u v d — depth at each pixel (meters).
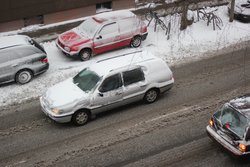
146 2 22.20
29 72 15.34
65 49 16.80
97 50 17.33
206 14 20.70
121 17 17.78
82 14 21.38
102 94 12.72
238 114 10.75
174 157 11.23
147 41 19.08
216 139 10.99
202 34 19.92
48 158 11.24
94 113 12.91
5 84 15.34
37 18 20.22
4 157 11.32
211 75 16.16
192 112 13.48
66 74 15.96
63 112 12.30
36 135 12.31
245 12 21.38
